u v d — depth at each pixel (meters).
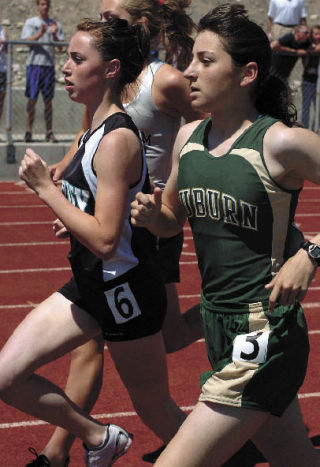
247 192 4.18
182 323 6.17
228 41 4.21
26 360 4.86
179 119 6.17
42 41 19.81
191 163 4.38
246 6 25.75
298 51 20.69
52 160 20.36
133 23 5.93
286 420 4.45
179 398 7.17
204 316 4.49
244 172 4.18
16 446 6.20
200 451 4.17
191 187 4.38
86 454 5.14
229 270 4.31
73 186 4.84
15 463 5.93
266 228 4.23
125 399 7.15
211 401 4.21
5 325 9.19
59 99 21.50
